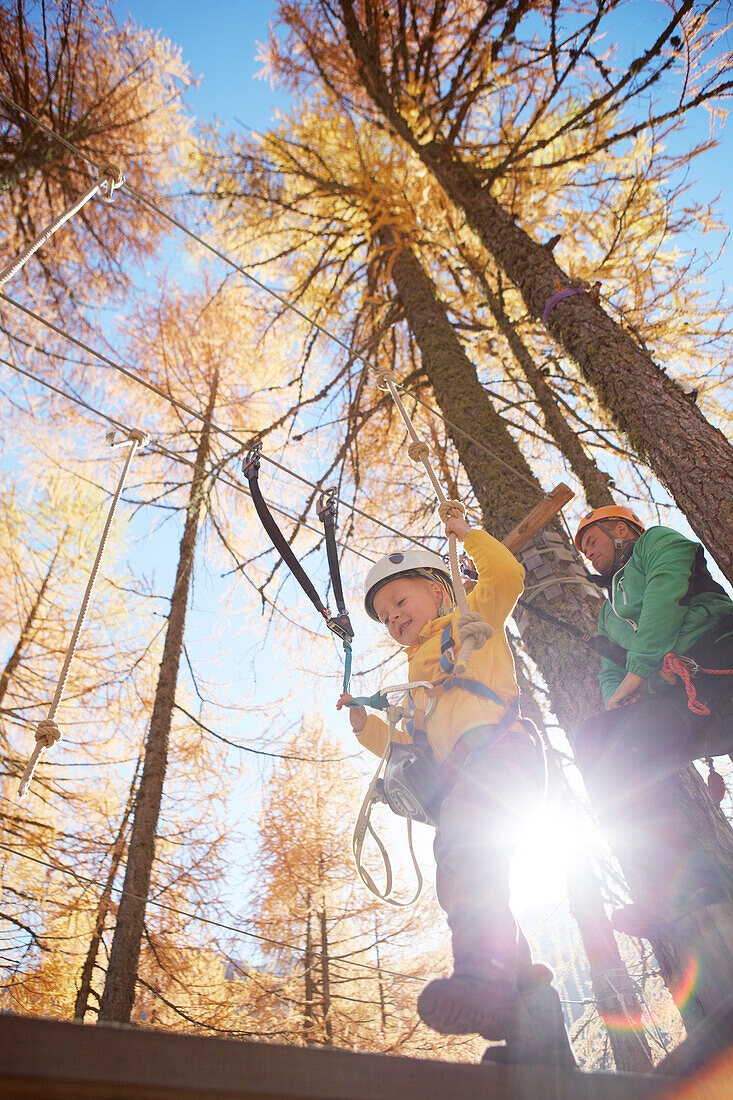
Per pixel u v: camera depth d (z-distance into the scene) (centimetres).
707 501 352
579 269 755
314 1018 852
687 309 698
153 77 1021
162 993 807
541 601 441
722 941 261
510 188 775
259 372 1052
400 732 230
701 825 301
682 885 234
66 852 807
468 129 809
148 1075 86
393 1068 97
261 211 885
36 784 917
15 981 757
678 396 408
